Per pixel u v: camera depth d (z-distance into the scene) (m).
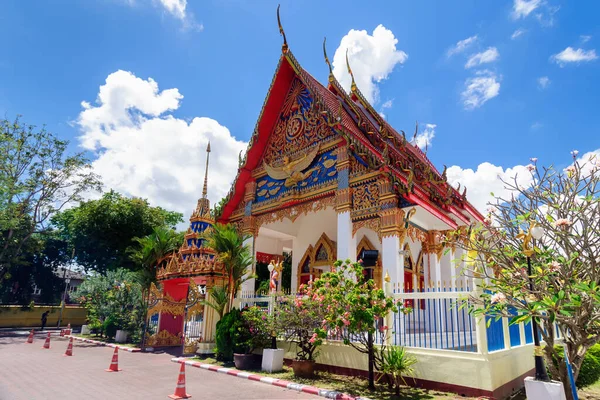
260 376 10.00
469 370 7.71
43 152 28.45
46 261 40.94
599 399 8.54
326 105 14.81
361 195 13.24
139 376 10.31
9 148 26.84
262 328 11.60
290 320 10.39
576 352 7.24
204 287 16.52
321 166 14.96
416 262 17.45
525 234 6.92
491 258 7.81
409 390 8.24
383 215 12.34
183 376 8.12
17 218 27.56
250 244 16.77
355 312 8.34
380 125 16.38
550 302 5.88
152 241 18.95
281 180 16.44
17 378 9.87
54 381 9.48
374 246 17.16
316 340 9.29
